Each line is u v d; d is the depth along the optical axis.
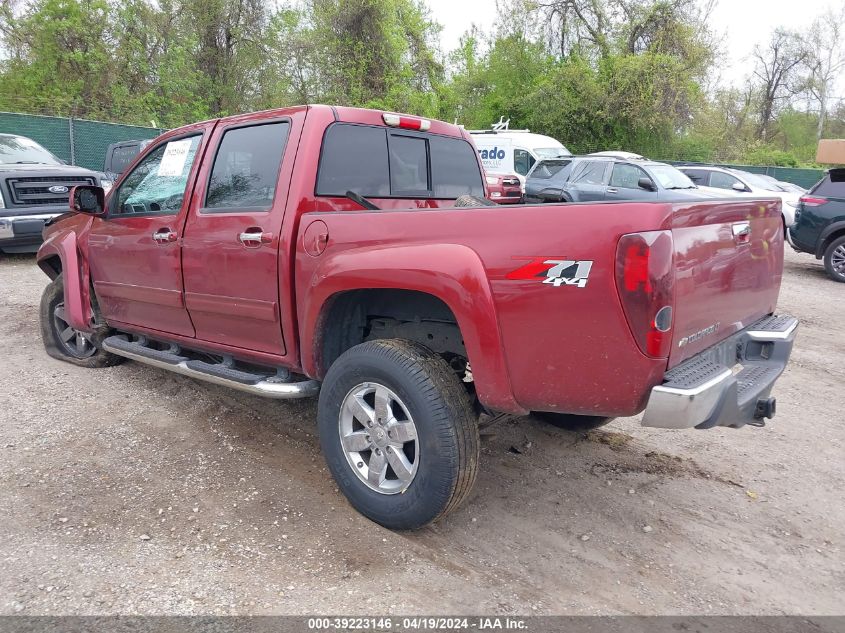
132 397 4.88
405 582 2.83
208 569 2.87
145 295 4.49
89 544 3.03
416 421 2.96
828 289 10.58
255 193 3.75
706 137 29.86
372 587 2.79
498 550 3.12
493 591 2.80
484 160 18.25
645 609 2.74
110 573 2.81
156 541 3.07
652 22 27.62
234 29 29.06
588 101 27.83
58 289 5.55
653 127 27.41
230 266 3.78
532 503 3.58
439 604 2.70
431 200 4.30
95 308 5.23
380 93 31.30
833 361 6.50
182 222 4.09
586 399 2.66
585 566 3.03
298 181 3.50
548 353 2.67
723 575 3.00
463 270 2.78
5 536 3.07
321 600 2.69
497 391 2.80
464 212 2.85
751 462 4.19
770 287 3.56
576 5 29.08
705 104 27.55
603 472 3.97
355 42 30.70
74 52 27.38
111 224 4.73
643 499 3.67
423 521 3.05
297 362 3.64
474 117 33.72
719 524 3.44
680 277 2.54
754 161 40.91
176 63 27.38
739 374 3.17
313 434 4.35
